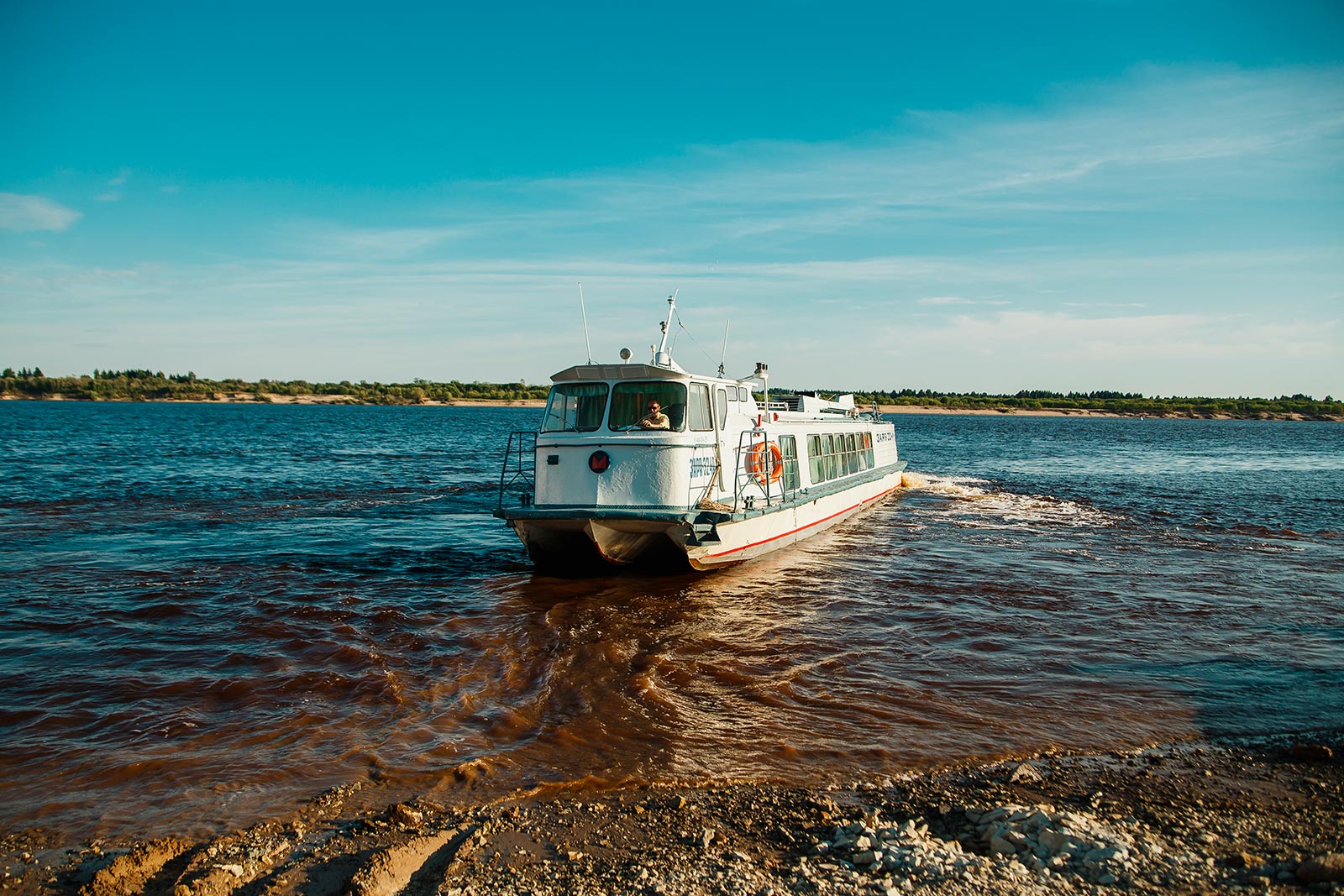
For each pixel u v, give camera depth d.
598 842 6.33
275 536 20.17
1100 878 5.62
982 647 11.54
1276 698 9.67
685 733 8.52
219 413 131.12
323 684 9.77
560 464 15.24
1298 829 6.50
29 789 7.18
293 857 6.08
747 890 5.54
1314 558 18.02
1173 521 23.84
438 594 14.40
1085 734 8.62
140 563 16.55
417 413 154.12
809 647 11.52
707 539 15.07
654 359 17.00
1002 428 110.81
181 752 7.93
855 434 25.69
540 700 9.35
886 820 6.69
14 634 11.60
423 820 6.68
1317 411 193.12
